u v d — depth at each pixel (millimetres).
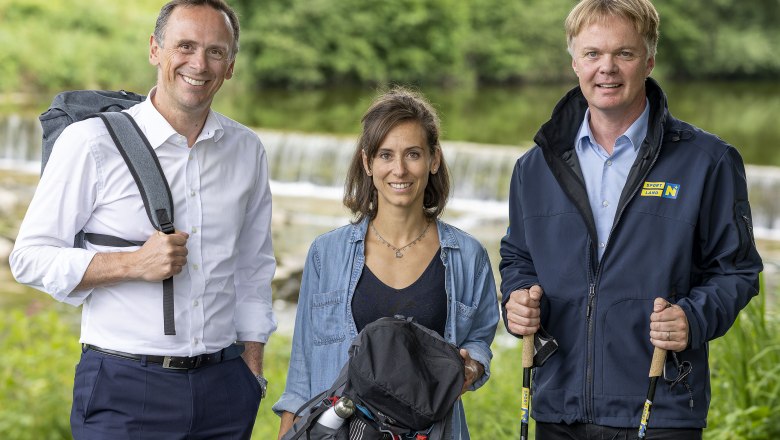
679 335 2969
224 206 3279
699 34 35812
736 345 5047
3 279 11297
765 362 5066
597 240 3189
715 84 35000
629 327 3141
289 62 29750
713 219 3127
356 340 2895
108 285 3096
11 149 17953
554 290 3230
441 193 3262
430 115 3152
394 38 31672
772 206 13961
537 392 3307
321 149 16734
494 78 33750
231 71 3299
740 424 4848
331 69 31219
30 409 6465
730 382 5039
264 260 3521
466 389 3088
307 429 2855
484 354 3186
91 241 3129
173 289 3125
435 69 32344
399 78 31828
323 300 3209
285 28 29938
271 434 5832
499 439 5332
